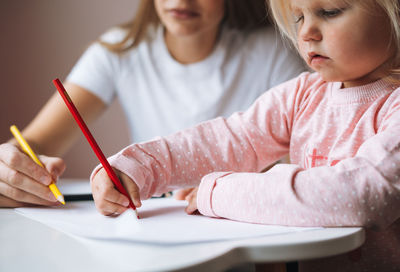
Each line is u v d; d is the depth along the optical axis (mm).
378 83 608
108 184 558
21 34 1709
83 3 1735
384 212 454
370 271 579
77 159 1752
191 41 1214
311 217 463
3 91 1705
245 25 1274
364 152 492
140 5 1243
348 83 643
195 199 564
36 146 1076
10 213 599
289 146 726
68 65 1739
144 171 605
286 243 386
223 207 521
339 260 583
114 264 338
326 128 641
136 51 1283
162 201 697
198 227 470
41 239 429
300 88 712
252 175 525
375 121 591
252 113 715
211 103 1247
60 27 1729
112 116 1760
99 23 1745
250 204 497
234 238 408
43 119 1146
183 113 1265
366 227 460
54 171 666
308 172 489
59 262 348
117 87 1309
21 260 356
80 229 464
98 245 400
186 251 368
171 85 1270
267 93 744
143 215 561
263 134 698
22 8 1706
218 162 672
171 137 678
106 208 555
